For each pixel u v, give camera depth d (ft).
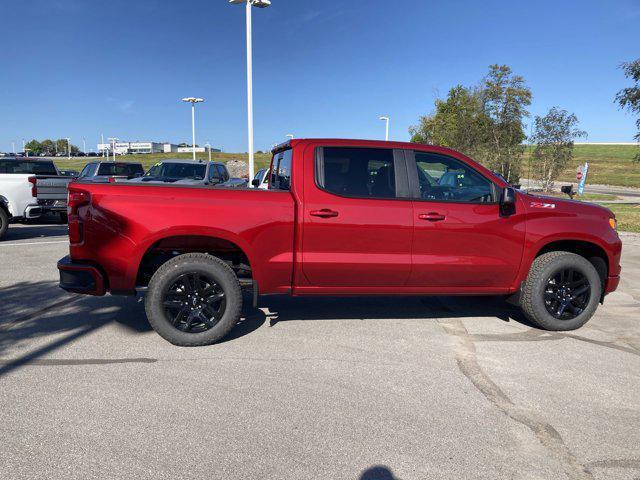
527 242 15.94
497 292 16.31
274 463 8.81
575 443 9.64
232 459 8.90
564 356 14.28
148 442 9.38
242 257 15.87
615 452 9.37
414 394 11.64
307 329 16.34
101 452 9.03
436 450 9.32
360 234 14.80
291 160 15.25
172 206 13.93
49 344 14.47
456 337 15.83
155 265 15.34
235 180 59.06
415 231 15.07
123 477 8.33
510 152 112.78
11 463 8.64
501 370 13.17
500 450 9.36
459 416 10.62
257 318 17.47
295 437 9.67
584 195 110.63
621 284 24.29
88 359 13.39
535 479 8.52
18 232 40.55
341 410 10.80
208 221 14.02
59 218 53.42
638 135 70.64
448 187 15.78
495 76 111.04
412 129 170.81
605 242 16.46
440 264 15.34
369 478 8.44
